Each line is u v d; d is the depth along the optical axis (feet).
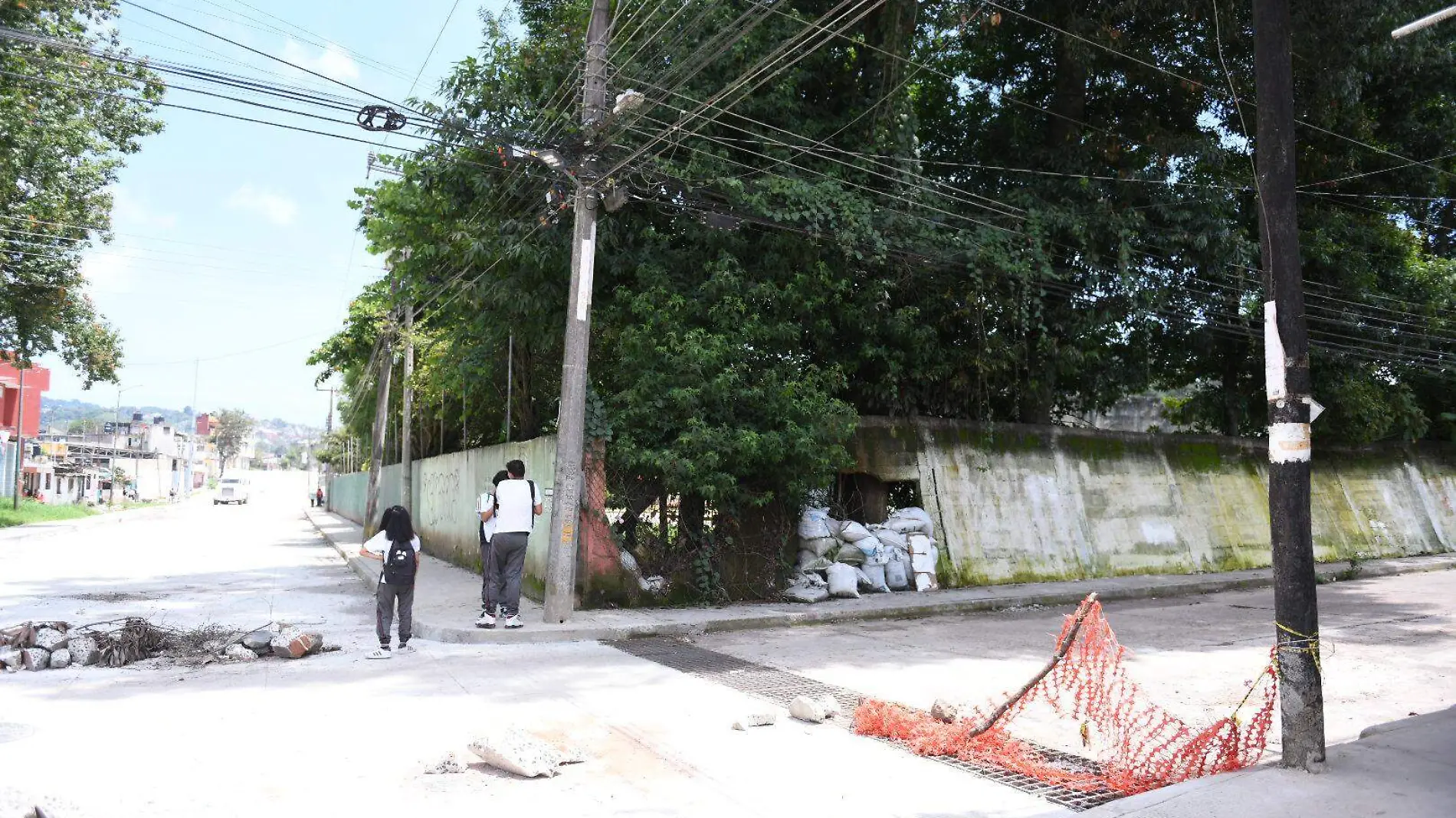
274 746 19.19
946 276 49.93
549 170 40.22
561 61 43.57
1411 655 31.96
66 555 71.77
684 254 43.91
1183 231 52.54
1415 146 66.39
